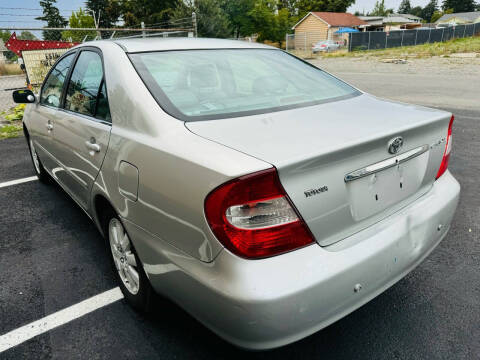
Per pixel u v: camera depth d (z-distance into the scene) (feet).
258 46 9.43
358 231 5.62
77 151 8.34
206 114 6.31
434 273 8.77
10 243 10.46
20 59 33.27
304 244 4.95
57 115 9.73
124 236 7.25
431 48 86.28
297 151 4.92
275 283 4.64
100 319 7.51
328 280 4.92
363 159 5.45
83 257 9.71
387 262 5.70
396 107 7.28
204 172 4.89
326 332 7.08
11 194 13.97
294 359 6.47
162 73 7.09
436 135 6.77
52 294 8.30
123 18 179.11
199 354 6.60
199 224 4.95
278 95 7.42
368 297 5.61
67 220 11.78
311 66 9.36
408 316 7.43
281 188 4.71
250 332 4.73
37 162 14.42
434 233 6.71
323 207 5.06
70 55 10.03
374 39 107.45
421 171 6.61
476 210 11.80
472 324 7.18
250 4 145.38
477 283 8.37
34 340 7.02
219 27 116.47
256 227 4.67
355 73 53.06
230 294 4.66
